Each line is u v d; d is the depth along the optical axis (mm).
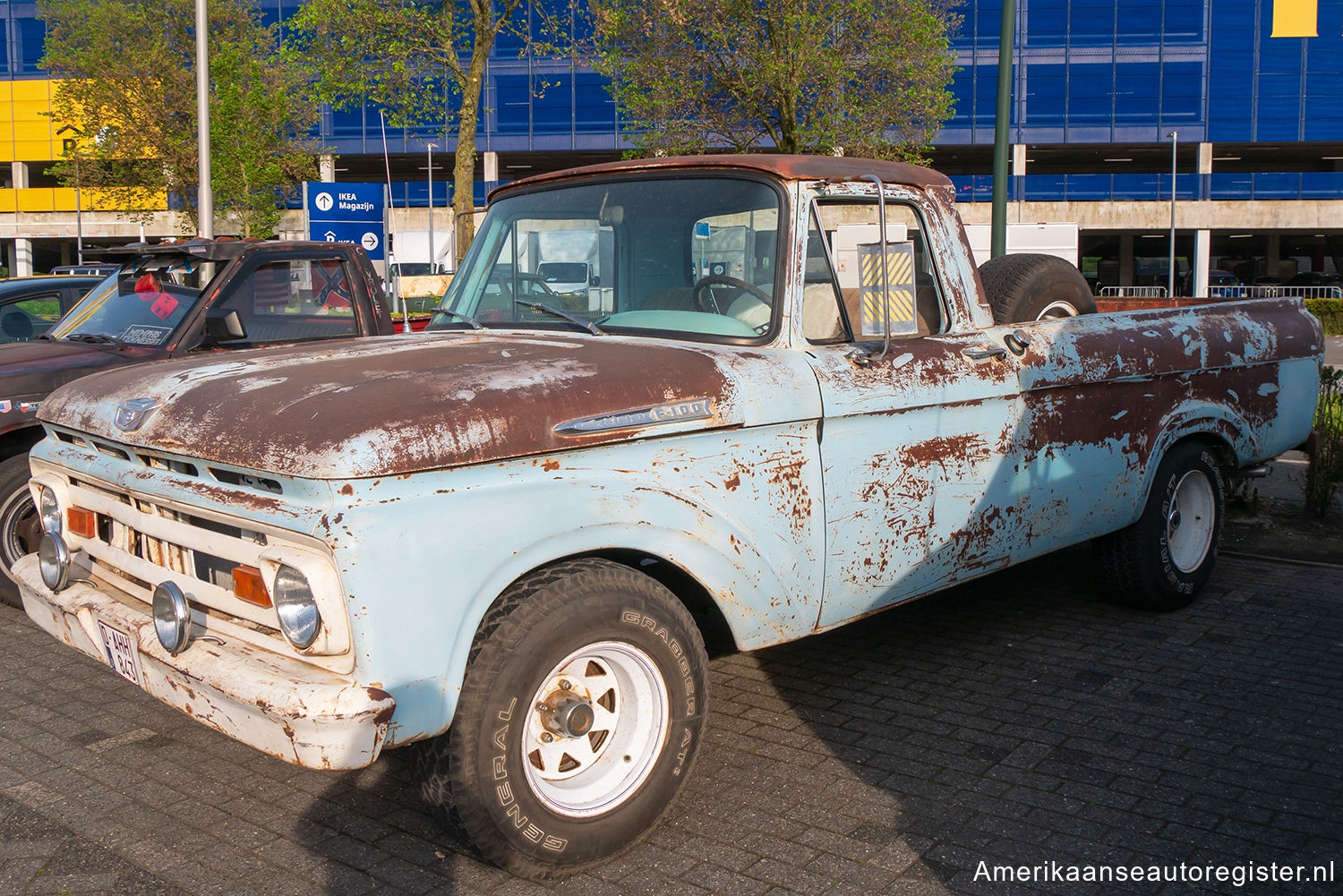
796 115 18656
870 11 17469
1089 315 5137
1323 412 8023
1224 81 50875
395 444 2791
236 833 3555
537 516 3057
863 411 3840
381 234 23266
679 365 3426
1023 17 50656
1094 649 5211
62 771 4020
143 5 31250
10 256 66625
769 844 3451
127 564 3572
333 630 2807
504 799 3018
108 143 32469
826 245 3955
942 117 19172
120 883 3254
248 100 29328
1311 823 3562
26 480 5684
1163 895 3164
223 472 3070
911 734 4273
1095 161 61719
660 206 4074
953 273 4426
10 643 5449
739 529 3529
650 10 18359
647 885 3221
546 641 3035
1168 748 4117
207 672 2982
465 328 4328
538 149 53531
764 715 4469
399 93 18406
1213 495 5789
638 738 3354
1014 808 3672
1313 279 65000
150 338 5883
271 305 6086
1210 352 5488
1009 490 4500
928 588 4242
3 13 60281
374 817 3660
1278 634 5414
